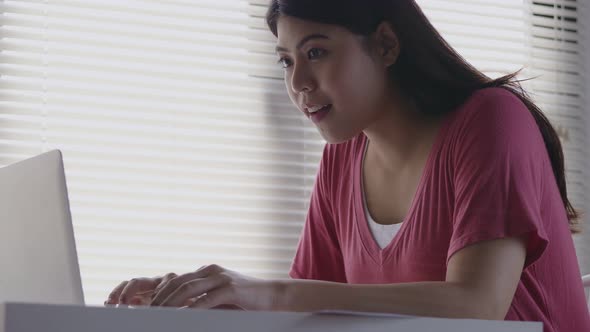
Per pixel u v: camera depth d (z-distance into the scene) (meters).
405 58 1.42
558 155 1.46
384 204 1.50
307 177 2.27
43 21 2.12
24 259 1.06
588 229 2.44
